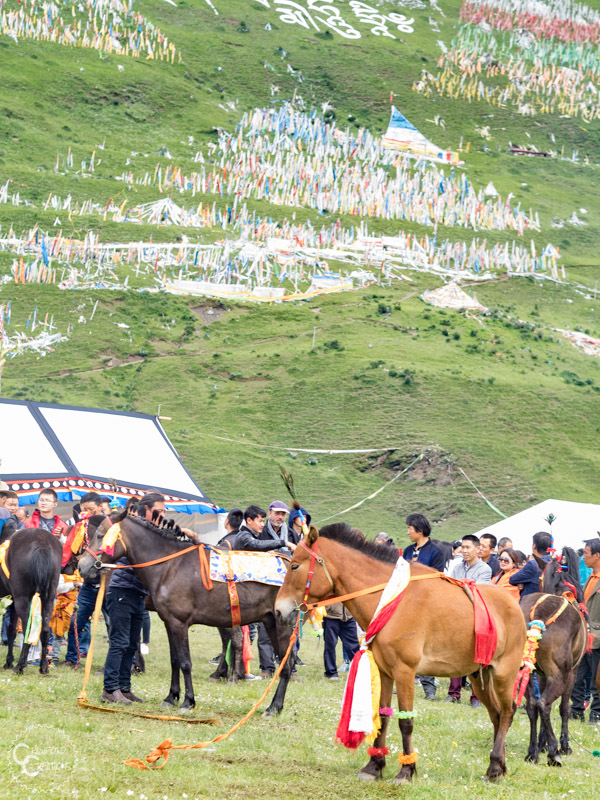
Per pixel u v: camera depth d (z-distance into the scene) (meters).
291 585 9.11
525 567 13.23
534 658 9.85
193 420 74.75
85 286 98.12
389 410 75.06
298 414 75.50
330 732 10.57
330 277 108.44
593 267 129.50
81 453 26.34
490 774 8.87
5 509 14.63
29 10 178.75
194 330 94.12
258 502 58.59
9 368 80.75
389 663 8.54
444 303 105.38
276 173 137.88
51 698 11.05
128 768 8.09
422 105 184.62
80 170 133.38
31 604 12.45
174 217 121.25
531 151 174.62
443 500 60.91
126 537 11.12
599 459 70.44
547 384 83.75
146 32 187.25
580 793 8.48
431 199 135.50
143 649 16.17
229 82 180.38
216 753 9.13
